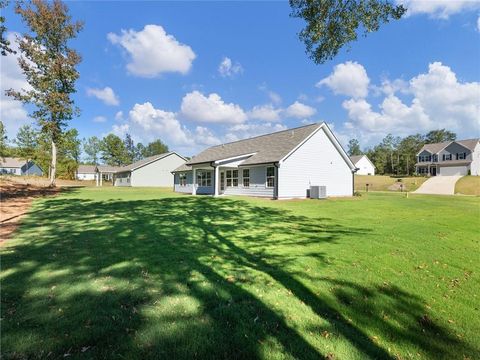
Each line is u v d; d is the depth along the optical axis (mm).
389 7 6949
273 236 7289
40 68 26250
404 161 75562
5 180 30531
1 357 2520
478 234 7801
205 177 26250
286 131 23562
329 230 8109
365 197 20969
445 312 3621
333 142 21109
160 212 11703
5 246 6090
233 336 2920
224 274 4570
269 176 19531
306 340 2906
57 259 5191
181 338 2859
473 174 50969
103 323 3082
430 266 5168
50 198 18172
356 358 2670
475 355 2814
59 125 28484
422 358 2746
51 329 2951
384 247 6270
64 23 26406
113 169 53344
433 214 11578
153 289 3967
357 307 3645
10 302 3521
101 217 10227
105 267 4801
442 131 80062
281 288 4098
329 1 7102
